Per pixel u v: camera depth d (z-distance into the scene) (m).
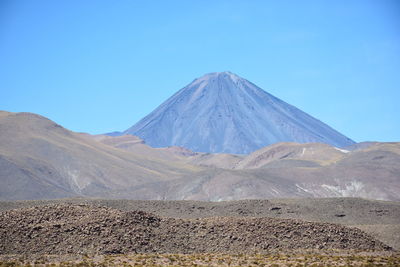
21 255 77.94
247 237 89.44
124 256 77.56
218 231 91.69
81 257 76.50
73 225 86.19
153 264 70.44
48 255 78.38
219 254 82.00
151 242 85.94
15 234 83.44
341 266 68.56
